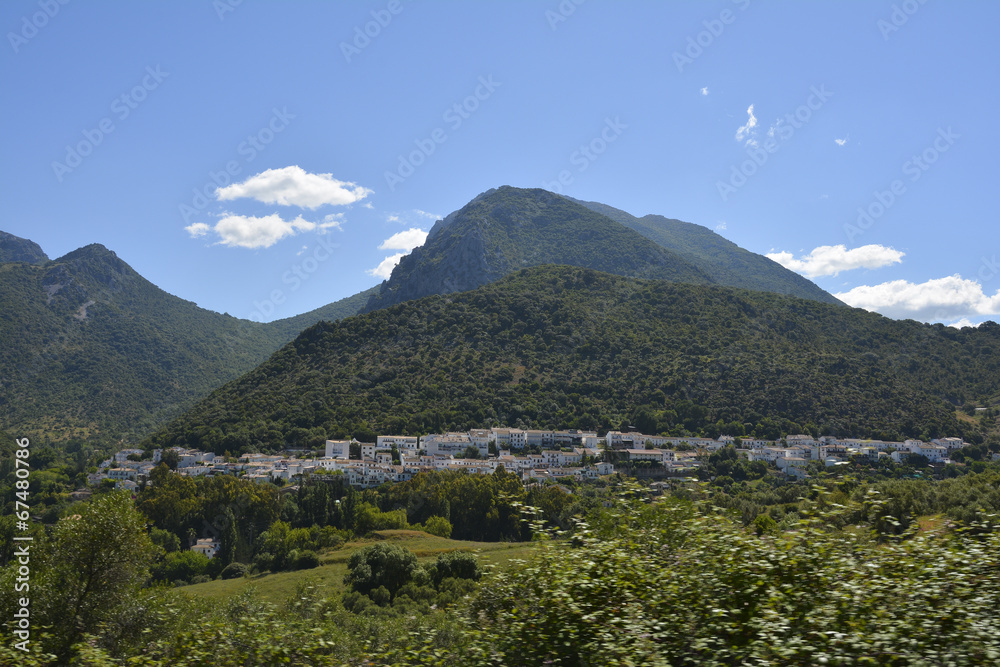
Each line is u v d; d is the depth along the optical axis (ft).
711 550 44.80
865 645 33.65
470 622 47.32
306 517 320.91
